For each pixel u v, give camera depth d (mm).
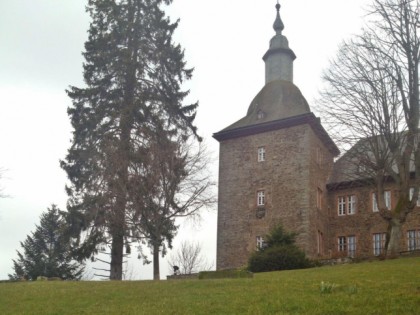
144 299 17469
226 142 43812
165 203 32281
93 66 38031
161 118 37375
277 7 48031
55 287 21219
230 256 40500
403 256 30547
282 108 43031
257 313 14414
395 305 14531
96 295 18688
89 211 33406
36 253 48500
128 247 33688
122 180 32656
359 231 41250
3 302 18500
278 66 46125
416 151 30484
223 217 41781
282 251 32750
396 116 31188
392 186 40938
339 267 25797
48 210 50156
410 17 31266
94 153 35156
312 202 39469
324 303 15102
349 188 42594
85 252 33688
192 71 40031
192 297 17219
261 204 40688
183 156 36531
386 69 31406
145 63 38656
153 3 39625
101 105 37219
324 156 43562
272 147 41594
